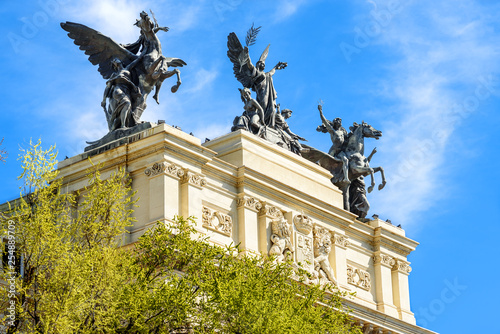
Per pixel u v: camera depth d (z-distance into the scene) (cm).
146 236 7725
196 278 7350
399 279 10425
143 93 9306
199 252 7681
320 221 9725
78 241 7419
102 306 7144
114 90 9219
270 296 7425
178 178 8681
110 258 7188
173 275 7438
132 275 7412
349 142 10644
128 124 9169
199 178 8800
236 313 7212
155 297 7206
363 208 10469
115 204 7631
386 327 9975
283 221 9256
